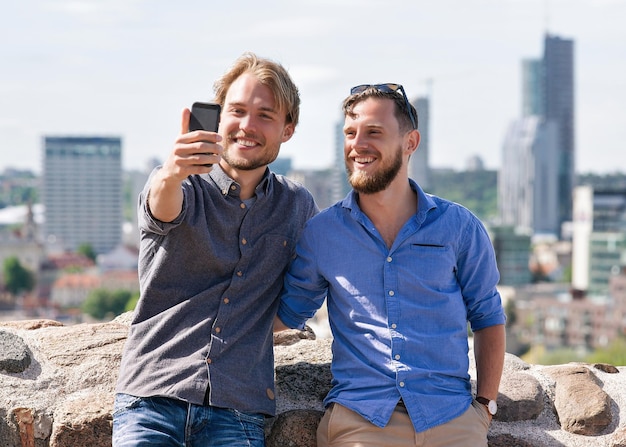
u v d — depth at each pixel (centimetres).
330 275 286
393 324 279
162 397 275
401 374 276
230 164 286
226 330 281
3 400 300
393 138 282
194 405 274
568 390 315
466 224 289
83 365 311
